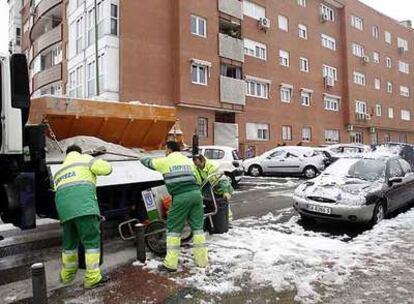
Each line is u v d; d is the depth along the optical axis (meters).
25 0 40.59
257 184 17.94
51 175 6.23
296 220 9.71
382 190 9.09
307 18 37.34
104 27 22.61
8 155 5.90
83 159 5.58
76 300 4.97
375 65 46.22
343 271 5.96
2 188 5.98
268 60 32.41
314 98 37.47
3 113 5.68
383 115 47.16
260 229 8.67
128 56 22.89
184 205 6.00
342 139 41.12
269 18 32.91
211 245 7.26
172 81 24.83
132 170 7.43
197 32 26.11
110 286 5.42
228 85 27.55
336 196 8.77
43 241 7.75
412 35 54.00
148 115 8.75
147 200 7.23
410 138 53.16
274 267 6.11
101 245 5.88
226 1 28.09
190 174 6.11
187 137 25.42
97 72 21.88
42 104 7.30
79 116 7.68
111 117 8.18
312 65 37.50
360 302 4.88
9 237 8.00
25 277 5.84
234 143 28.17
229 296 5.09
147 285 5.44
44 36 31.12
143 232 6.47
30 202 5.69
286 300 4.96
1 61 5.72
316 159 21.12
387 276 5.74
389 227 8.63
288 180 19.81
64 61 28.48
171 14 25.12
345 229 8.82
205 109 26.59
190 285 5.43
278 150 22.16
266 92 32.19
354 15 43.34
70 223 5.45
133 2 23.31
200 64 25.83
